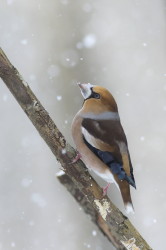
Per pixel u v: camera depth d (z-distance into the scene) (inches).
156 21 805.2
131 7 803.4
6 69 267.1
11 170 738.2
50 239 661.3
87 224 617.9
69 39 681.0
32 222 648.4
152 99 792.9
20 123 769.6
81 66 668.1
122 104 786.8
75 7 697.0
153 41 804.0
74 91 644.7
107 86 733.9
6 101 775.7
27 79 745.0
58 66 664.4
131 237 272.7
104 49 765.9
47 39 688.4
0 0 773.9
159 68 800.9
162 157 739.4
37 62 731.4
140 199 701.3
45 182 734.5
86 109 314.7
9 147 755.4
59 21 690.8
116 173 300.0
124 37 794.2
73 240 632.4
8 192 719.1
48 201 706.8
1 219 688.4
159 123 775.1
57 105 642.2
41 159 749.3
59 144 274.7
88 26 696.4
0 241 665.6
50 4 696.4
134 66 796.0
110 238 301.4
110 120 312.5
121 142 307.7
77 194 303.7
